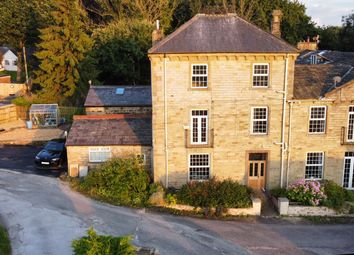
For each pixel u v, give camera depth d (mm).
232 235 22125
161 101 26344
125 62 54438
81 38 48750
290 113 26719
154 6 62844
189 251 19969
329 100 26547
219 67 25953
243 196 25453
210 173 27500
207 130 26984
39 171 31656
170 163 27281
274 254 20156
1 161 34094
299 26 66250
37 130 43719
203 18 26875
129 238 15188
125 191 26344
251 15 61156
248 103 26578
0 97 63000
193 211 25078
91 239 14867
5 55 90750
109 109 37406
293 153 27406
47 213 23641
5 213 23422
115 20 63281
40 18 63188
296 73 28859
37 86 62969
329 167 27812
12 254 18938
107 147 29609
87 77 49406
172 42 25656
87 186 27406
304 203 25656
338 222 24484
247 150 27234
